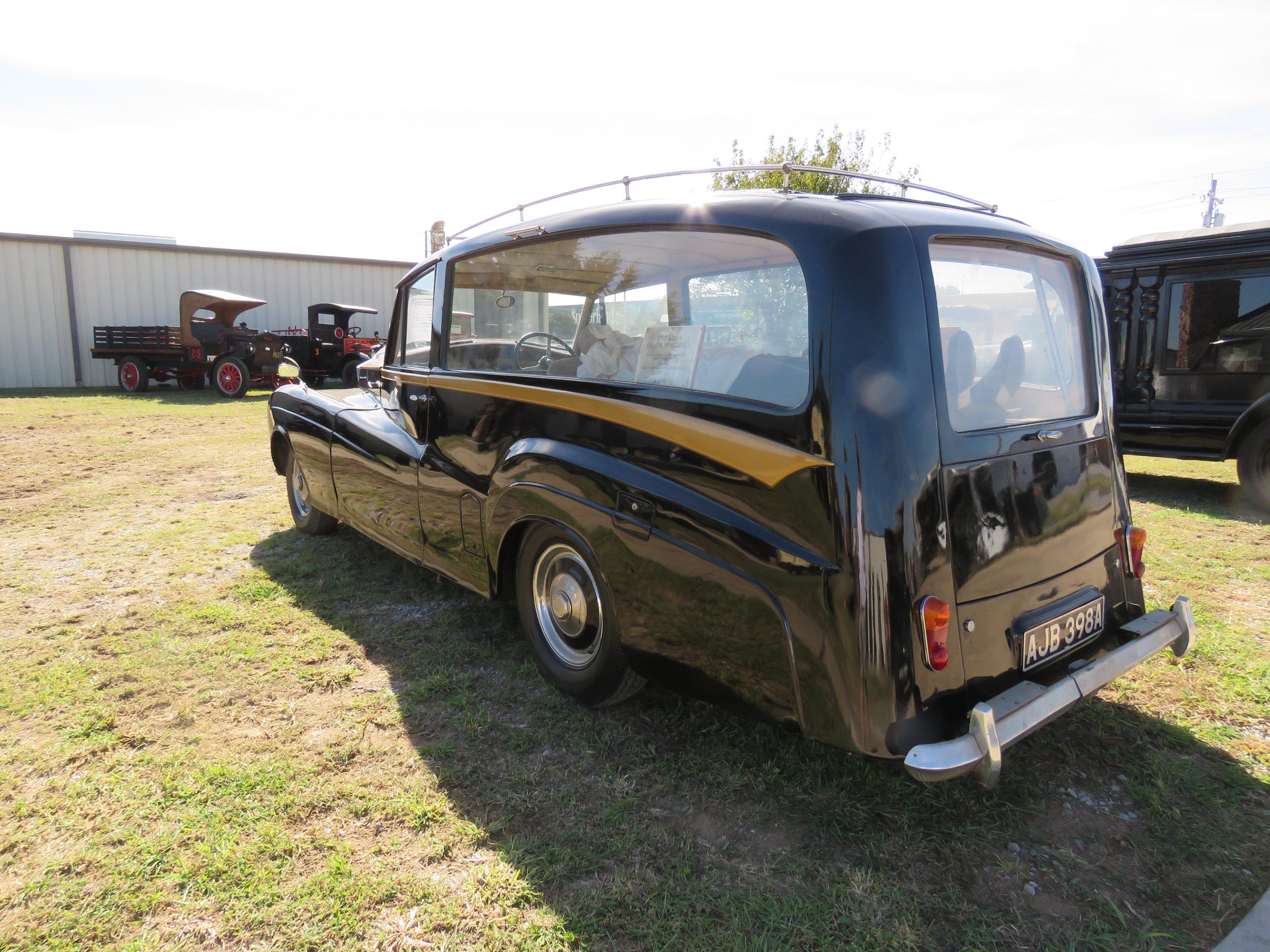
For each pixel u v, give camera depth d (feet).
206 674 9.93
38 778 7.69
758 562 6.50
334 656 10.48
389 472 11.95
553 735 8.54
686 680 7.33
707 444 6.95
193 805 7.26
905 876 6.43
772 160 53.26
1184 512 18.76
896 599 5.89
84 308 54.85
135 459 25.46
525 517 8.88
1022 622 6.80
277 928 5.86
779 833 6.95
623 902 6.11
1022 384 7.21
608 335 8.31
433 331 11.18
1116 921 5.96
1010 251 7.34
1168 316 20.22
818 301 6.26
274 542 15.78
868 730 5.95
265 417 37.01
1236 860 6.62
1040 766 7.97
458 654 10.53
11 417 35.70
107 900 6.11
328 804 7.29
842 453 5.99
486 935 5.79
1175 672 10.03
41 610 12.10
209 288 58.44
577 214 8.93
